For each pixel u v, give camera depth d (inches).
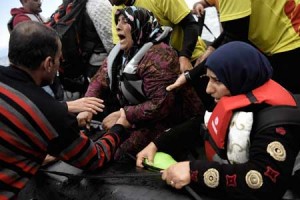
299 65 57.2
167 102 55.1
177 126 52.2
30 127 41.3
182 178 39.4
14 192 43.0
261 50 58.6
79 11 83.5
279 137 34.2
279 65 58.0
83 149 45.9
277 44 56.9
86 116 58.2
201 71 52.8
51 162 55.8
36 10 104.1
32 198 54.6
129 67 56.2
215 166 37.8
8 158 41.8
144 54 55.3
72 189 50.3
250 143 37.0
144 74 55.2
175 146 50.8
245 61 37.2
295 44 55.7
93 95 67.7
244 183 35.2
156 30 57.2
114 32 71.9
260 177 34.3
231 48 37.9
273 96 36.7
